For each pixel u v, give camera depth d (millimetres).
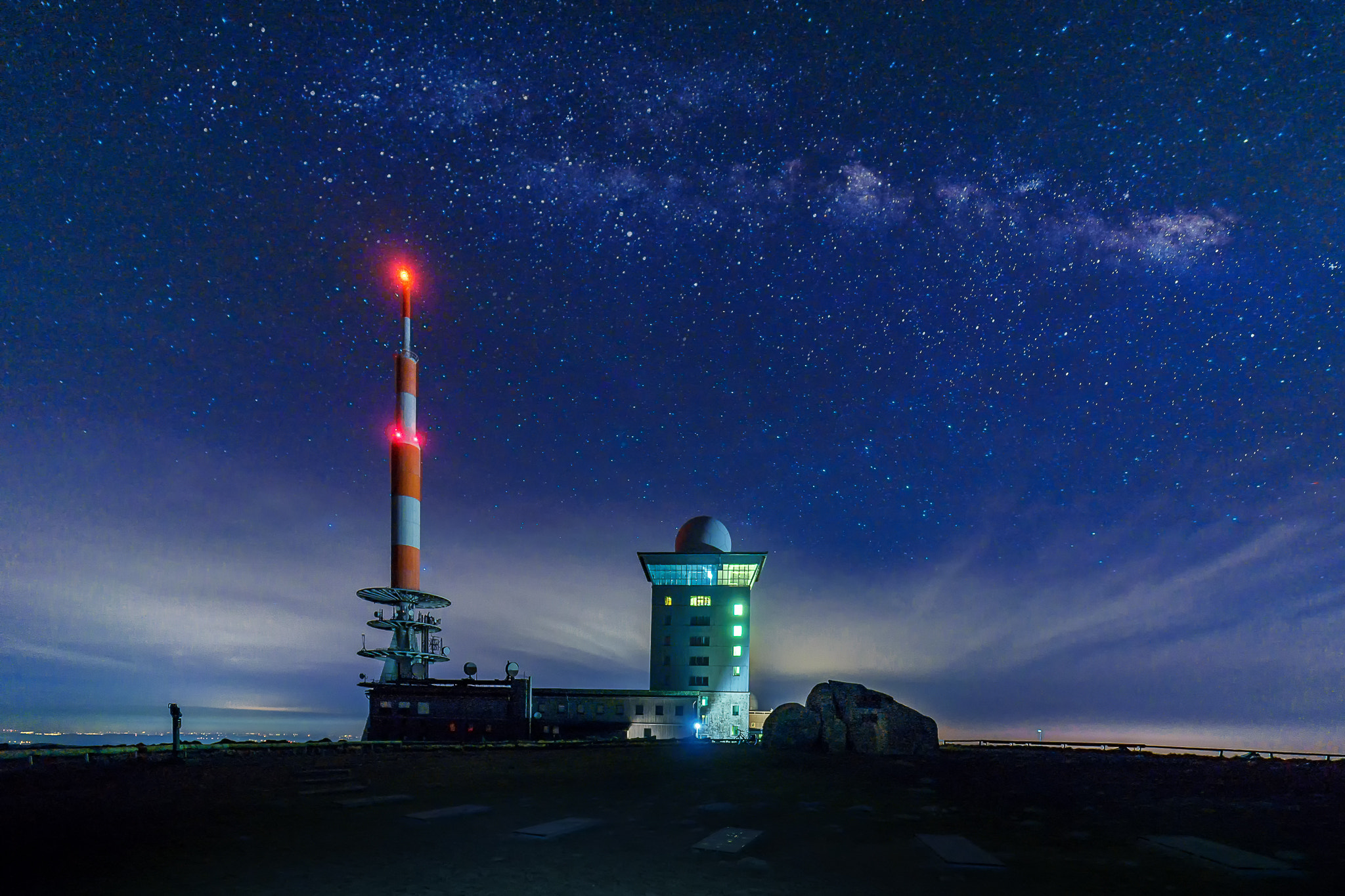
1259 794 21531
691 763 30719
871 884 11484
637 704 61562
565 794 21375
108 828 15375
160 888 10883
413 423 75562
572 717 60781
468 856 13047
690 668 76125
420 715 57562
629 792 22141
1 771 23094
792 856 13438
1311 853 13688
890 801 20812
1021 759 35688
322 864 12320
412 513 73438
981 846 14391
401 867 12172
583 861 12812
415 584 72375
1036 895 10867
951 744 54125
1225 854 13242
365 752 33625
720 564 76875
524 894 10680
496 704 57562
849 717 39281
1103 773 28141
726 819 17516
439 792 21406
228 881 11273
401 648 70312
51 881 11266
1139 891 11125
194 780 22625
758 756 34906
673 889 11062
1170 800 20453
